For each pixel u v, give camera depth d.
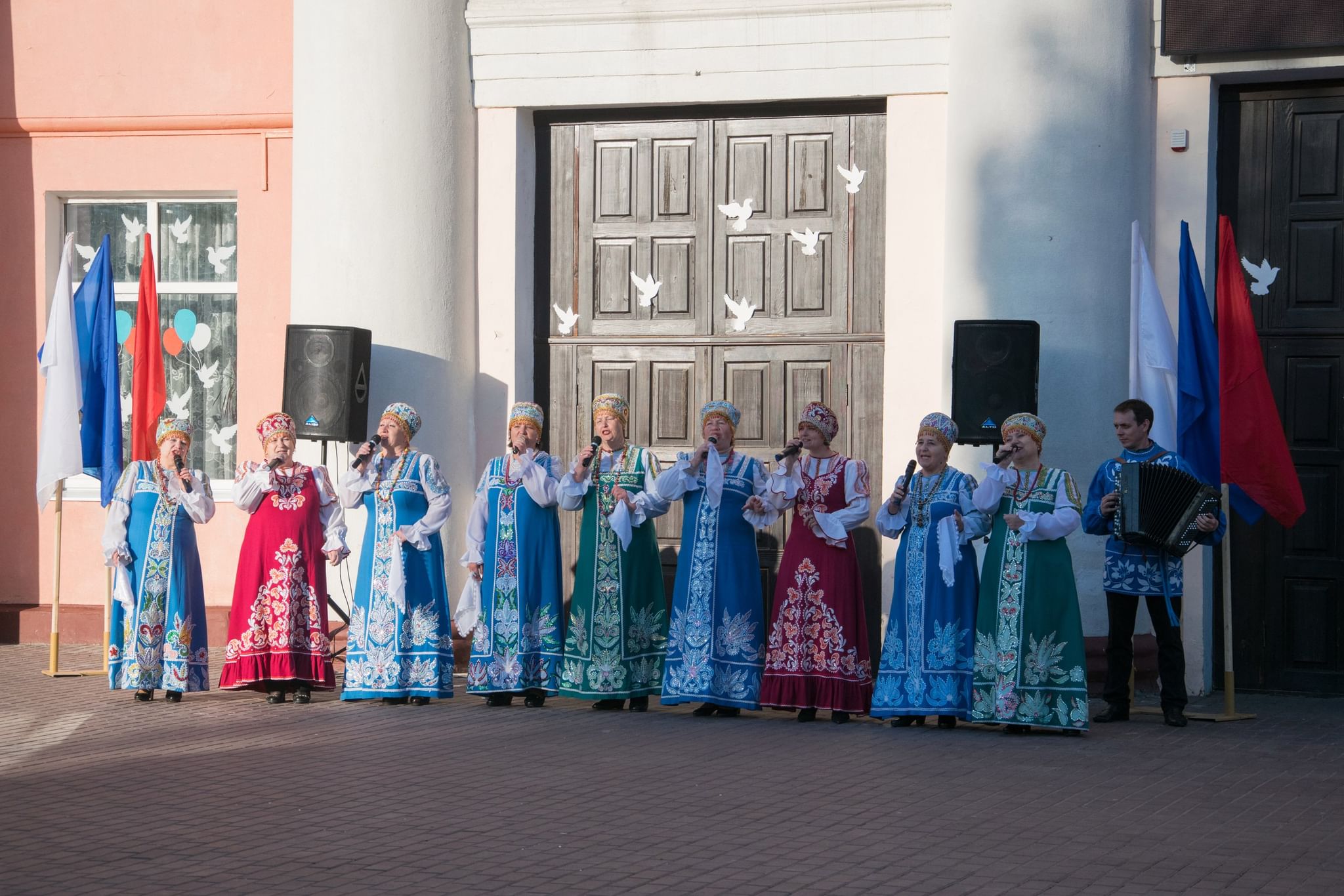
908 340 9.18
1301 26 8.46
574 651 8.02
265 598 8.08
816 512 7.66
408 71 9.40
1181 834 5.18
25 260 10.55
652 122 9.76
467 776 6.16
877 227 9.41
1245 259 8.94
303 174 9.48
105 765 6.38
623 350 9.80
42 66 10.48
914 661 7.47
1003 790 5.89
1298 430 8.84
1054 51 8.64
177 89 10.34
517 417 8.21
